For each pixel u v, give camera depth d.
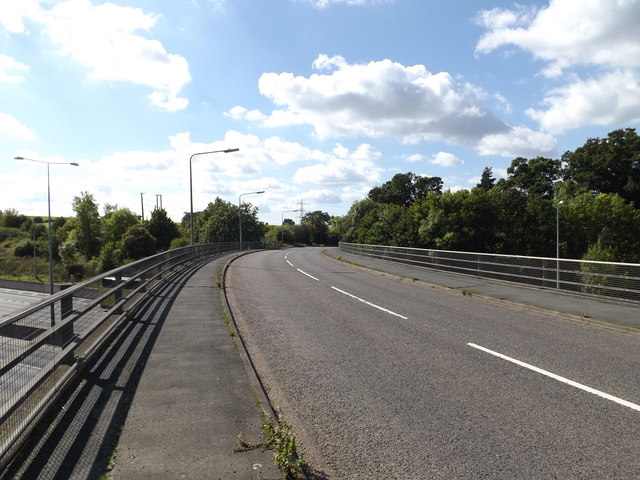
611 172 70.44
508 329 10.16
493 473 4.00
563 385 6.33
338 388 6.32
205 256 36.81
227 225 90.81
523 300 13.83
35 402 4.66
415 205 48.78
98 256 74.00
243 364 6.88
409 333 9.78
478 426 5.00
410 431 4.90
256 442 4.30
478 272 20.50
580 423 5.05
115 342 8.18
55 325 5.27
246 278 22.06
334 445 4.59
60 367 5.57
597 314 11.34
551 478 3.91
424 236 45.28
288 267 29.56
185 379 6.14
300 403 5.77
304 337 9.45
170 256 20.58
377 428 4.99
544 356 7.86
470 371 7.01
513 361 7.55
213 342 8.23
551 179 79.06
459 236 45.16
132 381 6.03
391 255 32.00
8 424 4.06
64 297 5.53
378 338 9.32
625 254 55.34
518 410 5.45
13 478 3.63
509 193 56.66
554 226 54.00
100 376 6.22
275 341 9.12
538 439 4.66
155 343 8.12
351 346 8.67
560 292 15.41
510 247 47.56
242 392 5.68
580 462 4.18
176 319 10.44
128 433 4.46
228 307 12.59
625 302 12.94
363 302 14.33
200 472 3.75
